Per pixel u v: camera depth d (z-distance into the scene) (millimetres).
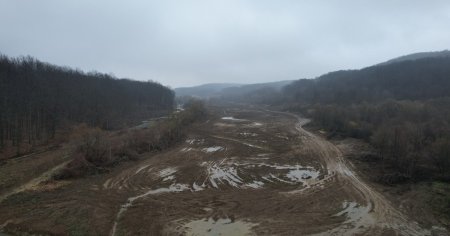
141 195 31719
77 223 25016
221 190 33594
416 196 30562
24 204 28344
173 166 42562
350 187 34000
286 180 37062
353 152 48875
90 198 30312
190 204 29516
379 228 24828
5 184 32469
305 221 26078
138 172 39344
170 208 28516
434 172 35781
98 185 34219
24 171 36500
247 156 48875
